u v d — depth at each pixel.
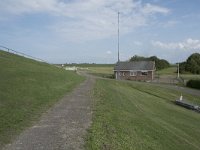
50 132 13.62
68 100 23.55
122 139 14.26
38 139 12.50
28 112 17.30
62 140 12.52
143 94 45.97
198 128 25.52
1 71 30.73
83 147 11.78
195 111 36.12
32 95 22.69
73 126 14.91
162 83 72.94
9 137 12.52
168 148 16.66
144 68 90.19
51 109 19.05
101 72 116.81
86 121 16.12
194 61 119.44
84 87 36.41
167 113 30.55
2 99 19.25
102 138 13.31
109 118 17.97
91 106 21.23
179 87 62.59
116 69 92.75
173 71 123.50
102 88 38.44
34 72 36.59
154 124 21.67
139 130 17.84
